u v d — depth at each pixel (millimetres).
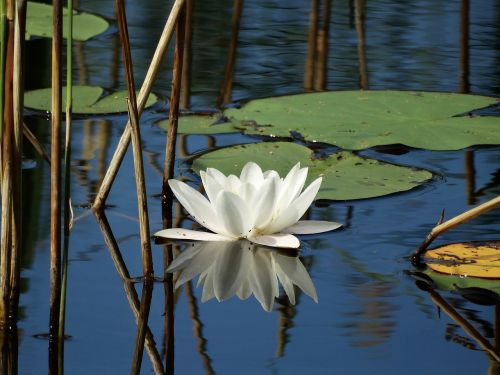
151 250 3139
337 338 2510
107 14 7242
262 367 2342
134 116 2938
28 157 4156
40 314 2695
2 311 2619
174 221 3541
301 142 4336
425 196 3719
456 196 3705
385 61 5973
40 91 5098
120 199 3736
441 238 3256
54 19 2604
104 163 4113
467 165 4137
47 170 3984
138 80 5461
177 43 3664
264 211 3260
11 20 2520
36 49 6199
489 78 5520
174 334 2561
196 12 7664
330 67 5863
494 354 2396
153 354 2430
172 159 3771
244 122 4625
